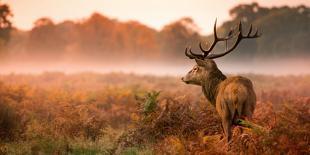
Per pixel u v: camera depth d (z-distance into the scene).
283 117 24.92
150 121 29.14
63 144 27.88
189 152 24.17
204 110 29.59
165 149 25.31
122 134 29.16
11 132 30.19
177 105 29.70
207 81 27.50
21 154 26.53
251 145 23.22
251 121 25.12
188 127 28.66
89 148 27.66
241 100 25.03
